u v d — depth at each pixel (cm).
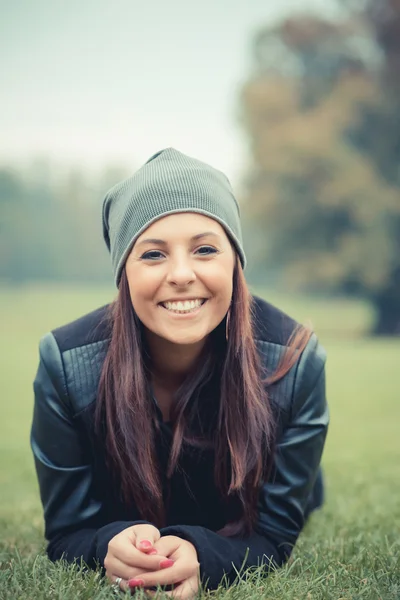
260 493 236
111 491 240
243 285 225
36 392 235
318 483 300
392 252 2883
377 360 1638
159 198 212
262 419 225
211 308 213
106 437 231
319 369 237
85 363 231
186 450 230
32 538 286
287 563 234
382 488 414
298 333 237
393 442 652
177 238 208
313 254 3000
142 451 222
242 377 223
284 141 2912
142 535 209
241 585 209
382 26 3148
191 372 229
